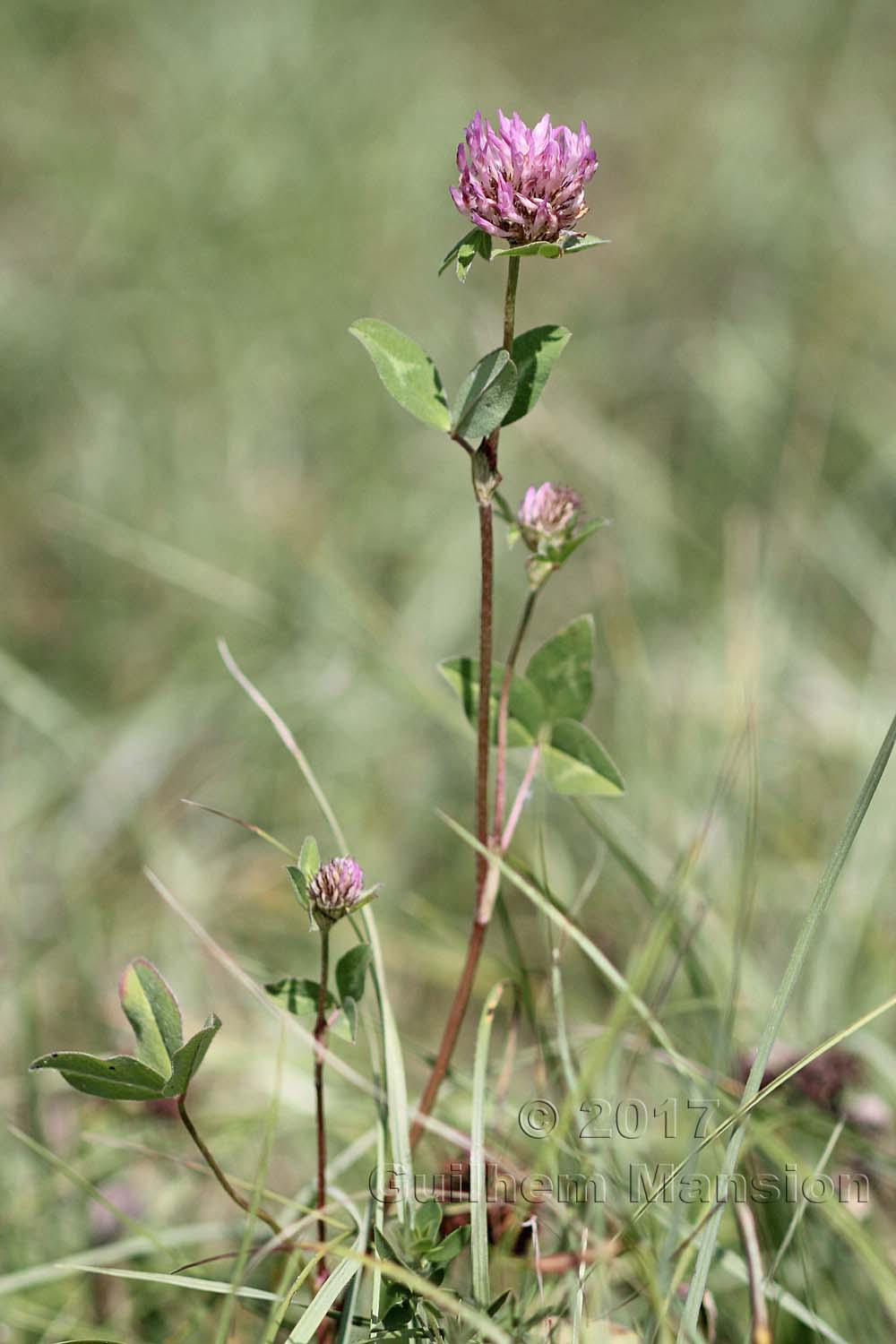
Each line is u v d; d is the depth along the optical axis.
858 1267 0.90
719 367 1.79
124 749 1.27
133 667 1.44
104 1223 0.94
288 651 1.38
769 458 1.67
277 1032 1.01
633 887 1.08
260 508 1.61
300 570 1.47
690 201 2.38
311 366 1.89
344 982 0.86
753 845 0.95
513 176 0.83
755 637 1.14
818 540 1.42
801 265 2.11
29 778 1.23
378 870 1.16
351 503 1.65
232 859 1.17
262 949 1.08
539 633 1.45
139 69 2.70
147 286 2.06
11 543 1.60
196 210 2.20
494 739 0.90
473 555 1.52
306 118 2.48
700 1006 0.94
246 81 2.57
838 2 3.07
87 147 2.38
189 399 1.86
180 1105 0.85
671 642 1.36
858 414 1.70
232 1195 0.86
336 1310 0.87
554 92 3.04
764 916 1.06
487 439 0.85
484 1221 0.84
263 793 1.26
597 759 0.89
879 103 2.66
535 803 1.14
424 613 1.47
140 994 0.85
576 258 2.25
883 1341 0.90
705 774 1.13
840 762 1.18
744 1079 0.93
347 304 2.01
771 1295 0.87
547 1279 0.87
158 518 1.60
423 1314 0.85
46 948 1.06
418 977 1.08
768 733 1.16
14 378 1.85
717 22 3.29
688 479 1.68
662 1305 0.83
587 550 1.48
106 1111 0.97
